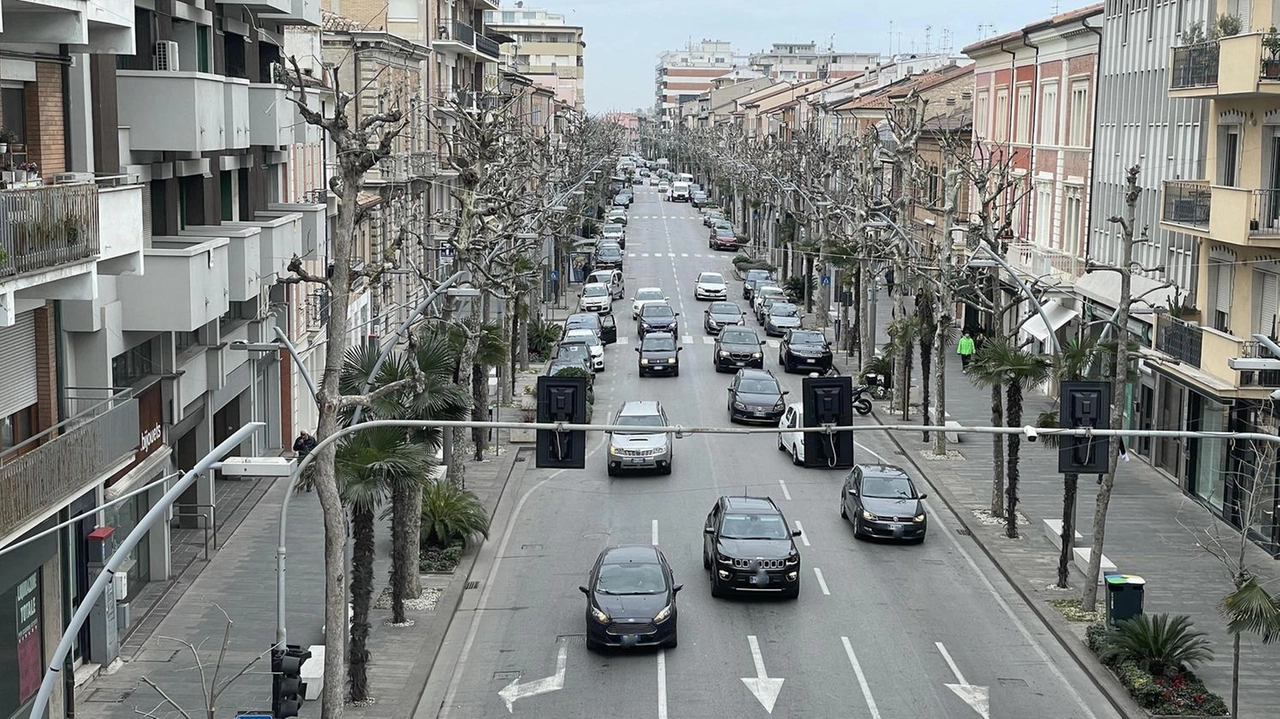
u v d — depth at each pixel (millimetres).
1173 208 38656
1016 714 23078
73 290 20531
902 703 23484
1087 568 28797
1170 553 33031
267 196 40156
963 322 68812
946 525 36562
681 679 24625
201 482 33812
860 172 85250
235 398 38062
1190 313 39469
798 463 43844
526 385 55812
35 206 18750
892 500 34719
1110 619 26266
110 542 24656
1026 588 30203
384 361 26781
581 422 19219
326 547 20562
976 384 36156
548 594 29969
